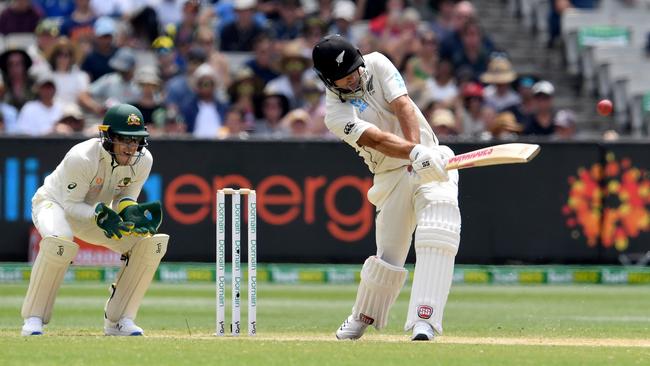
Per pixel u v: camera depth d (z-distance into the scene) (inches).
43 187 1079.0
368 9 2618.1
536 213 1846.7
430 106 2212.1
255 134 2140.7
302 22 2500.0
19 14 2429.9
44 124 2091.5
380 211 1042.7
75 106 2102.6
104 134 1037.8
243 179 1838.1
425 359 852.6
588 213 1851.6
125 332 1079.0
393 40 2480.3
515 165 1841.8
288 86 2267.5
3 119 2049.7
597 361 860.6
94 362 827.4
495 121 2066.9
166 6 2475.4
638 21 2642.7
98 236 1078.4
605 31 2603.3
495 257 1846.7
